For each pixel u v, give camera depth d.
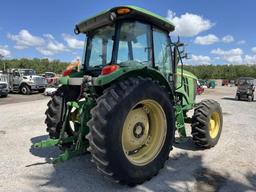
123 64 3.63
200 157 4.68
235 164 4.37
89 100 3.75
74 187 3.46
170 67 4.75
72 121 4.23
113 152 3.21
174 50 4.75
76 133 4.09
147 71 3.72
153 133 3.89
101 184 3.55
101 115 3.21
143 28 4.11
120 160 3.28
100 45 4.26
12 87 21.05
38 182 3.59
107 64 4.00
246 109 12.07
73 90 4.45
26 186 3.47
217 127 5.36
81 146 3.72
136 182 3.48
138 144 3.76
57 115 4.35
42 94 20.69
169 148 3.94
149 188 3.46
